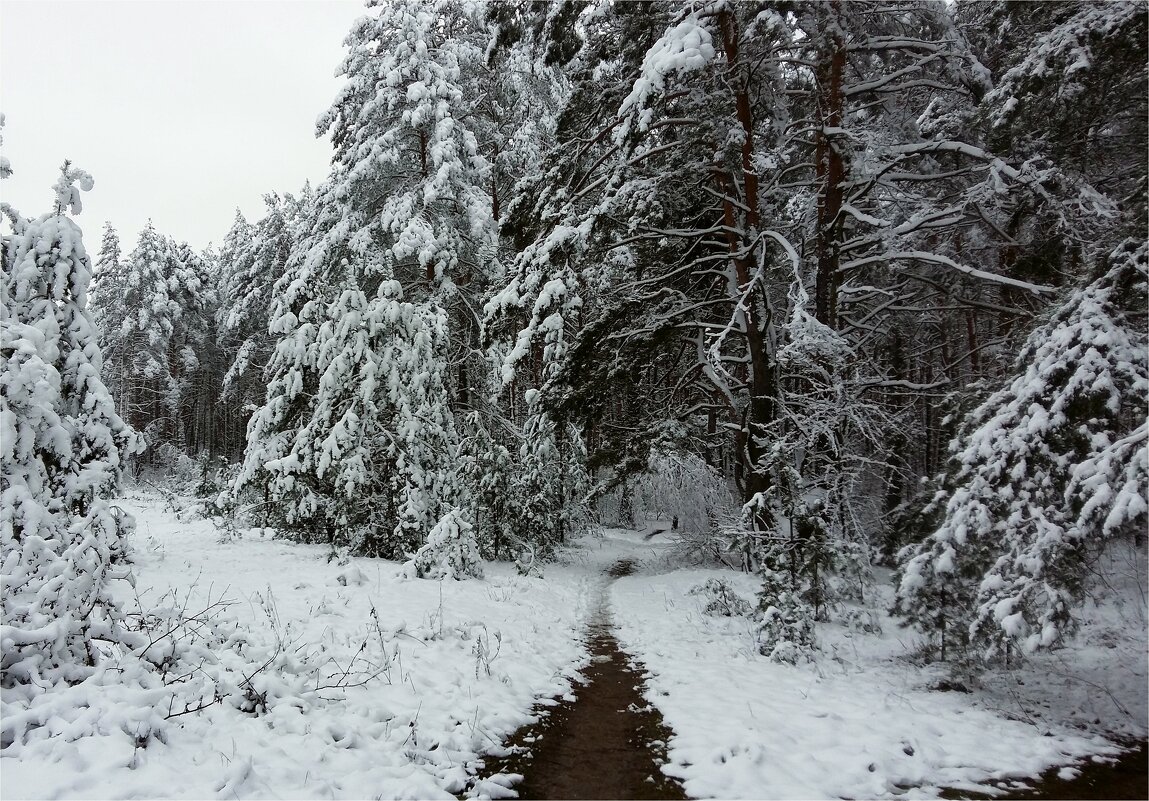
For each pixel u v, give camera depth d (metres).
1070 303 6.56
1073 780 4.78
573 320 16.92
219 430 51.44
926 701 6.50
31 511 5.59
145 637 5.28
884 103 14.08
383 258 18.55
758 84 12.57
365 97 19.48
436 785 4.31
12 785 3.23
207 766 3.83
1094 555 6.13
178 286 41.38
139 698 4.21
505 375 13.80
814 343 9.77
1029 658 7.54
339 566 11.80
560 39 13.93
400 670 6.30
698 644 9.09
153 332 37.56
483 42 20.73
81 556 4.79
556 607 11.45
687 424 18.77
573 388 15.34
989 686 6.98
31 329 6.48
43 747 3.56
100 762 3.54
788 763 4.89
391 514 13.93
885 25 13.23
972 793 4.55
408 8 18.61
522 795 4.45
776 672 7.57
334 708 5.17
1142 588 8.49
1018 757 5.11
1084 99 8.84
